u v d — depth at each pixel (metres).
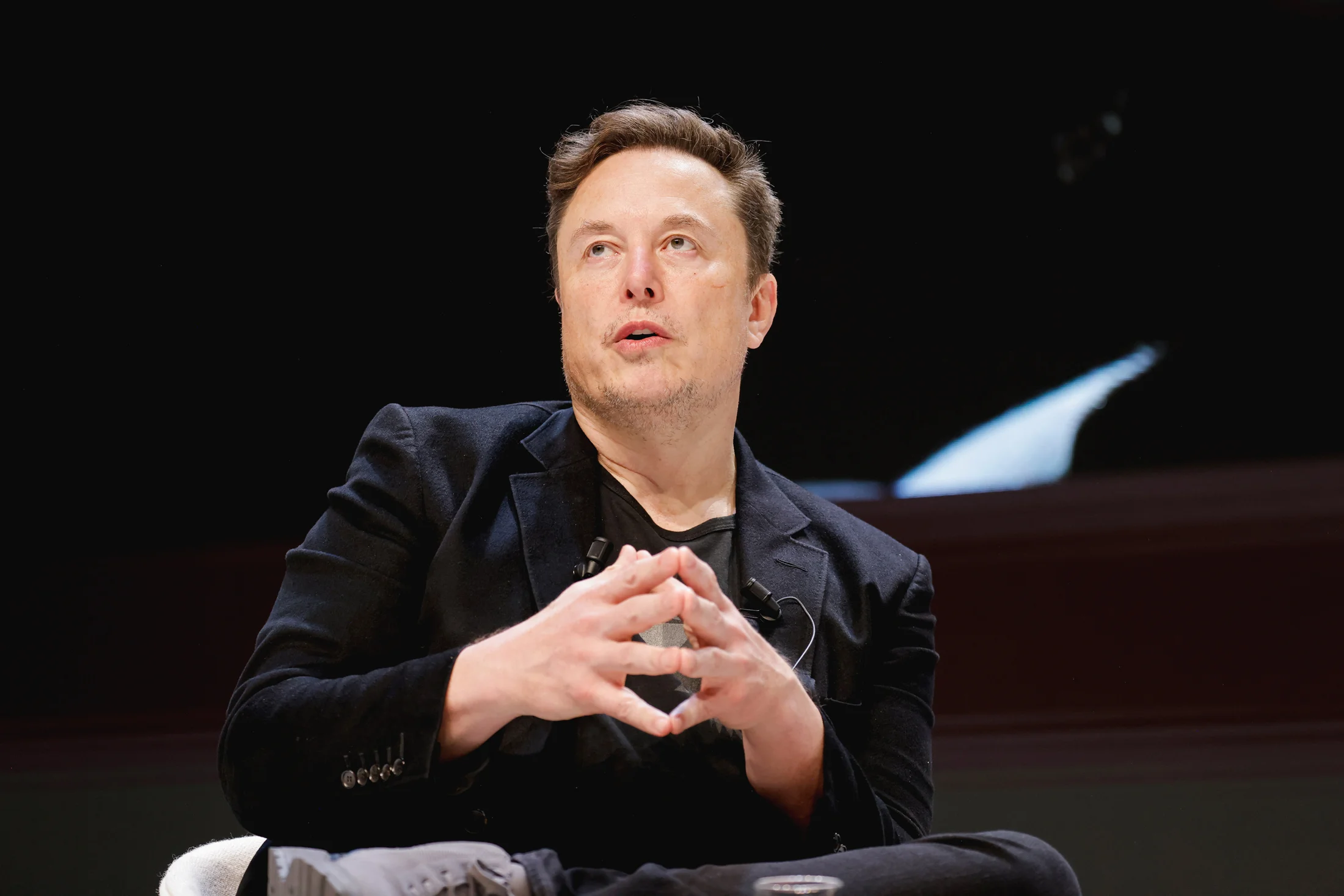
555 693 3.75
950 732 14.98
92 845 13.41
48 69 15.67
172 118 15.92
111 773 14.93
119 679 16.02
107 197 16.02
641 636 4.46
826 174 18.17
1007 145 18.12
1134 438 17.48
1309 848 12.55
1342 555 14.71
